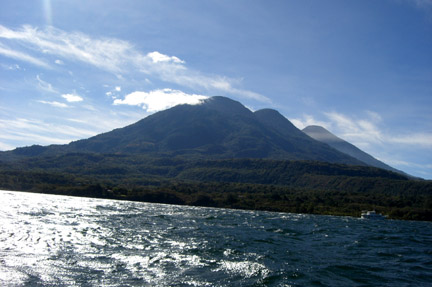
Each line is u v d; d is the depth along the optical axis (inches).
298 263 1720.0
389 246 2464.3
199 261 1652.3
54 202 4923.7
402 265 1795.0
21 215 2999.5
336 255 1996.8
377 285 1393.9
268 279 1397.6
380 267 1720.0
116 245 1920.5
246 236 2578.7
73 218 3048.7
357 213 7765.8
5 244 1752.0
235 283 1322.6
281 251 2026.3
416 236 3321.9
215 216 4439.0
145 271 1422.2
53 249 1723.7
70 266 1437.0
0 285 1163.9
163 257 1691.7
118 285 1231.5
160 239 2209.6
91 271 1382.9
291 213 7194.9
